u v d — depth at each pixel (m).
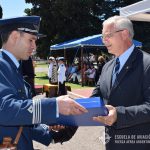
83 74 19.69
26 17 2.33
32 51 2.38
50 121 2.08
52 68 16.33
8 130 2.24
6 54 2.32
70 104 2.07
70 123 2.42
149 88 2.67
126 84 2.76
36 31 2.37
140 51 2.86
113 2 31.67
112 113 2.46
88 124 2.42
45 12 30.56
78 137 7.26
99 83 3.11
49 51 31.89
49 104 2.06
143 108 2.59
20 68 2.40
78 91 16.58
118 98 2.78
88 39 19.03
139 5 8.92
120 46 2.82
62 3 29.09
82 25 29.95
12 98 2.09
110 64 3.03
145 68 2.72
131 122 2.56
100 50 26.62
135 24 30.27
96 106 2.19
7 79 2.19
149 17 9.77
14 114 2.04
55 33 31.61
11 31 2.32
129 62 2.77
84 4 29.44
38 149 6.34
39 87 18.12
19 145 2.29
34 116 2.05
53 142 2.73
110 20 2.85
